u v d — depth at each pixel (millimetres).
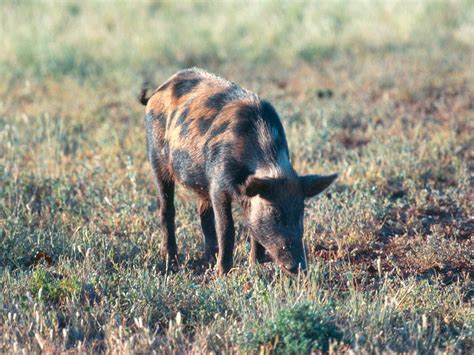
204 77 25641
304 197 21547
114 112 44750
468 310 21547
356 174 33188
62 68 55719
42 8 72625
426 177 33531
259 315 20375
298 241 21156
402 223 29062
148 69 56438
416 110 44406
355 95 47562
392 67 52844
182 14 74000
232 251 23609
